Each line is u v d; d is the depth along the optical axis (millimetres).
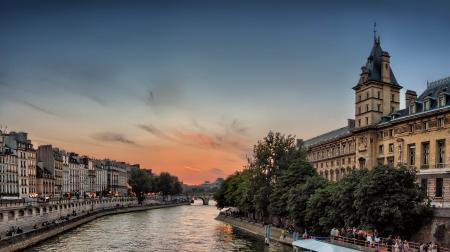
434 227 56469
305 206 76938
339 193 65250
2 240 63250
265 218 106500
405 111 87438
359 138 96812
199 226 117750
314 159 130250
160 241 85625
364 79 97250
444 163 72000
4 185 144875
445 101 73875
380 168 60844
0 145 145000
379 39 100125
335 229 62375
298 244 54812
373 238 54500
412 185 60281
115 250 74312
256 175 102188
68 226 103000
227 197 144250
